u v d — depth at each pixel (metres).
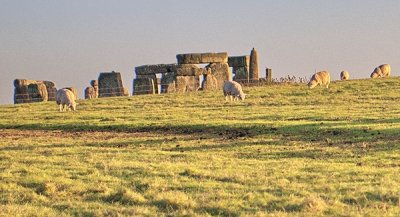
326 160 47.53
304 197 33.09
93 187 37.97
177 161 48.06
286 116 79.25
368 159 47.06
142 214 31.38
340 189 35.38
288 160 47.66
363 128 62.84
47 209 33.16
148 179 39.94
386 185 35.78
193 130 71.00
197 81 132.25
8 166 45.66
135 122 77.94
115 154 51.75
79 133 72.62
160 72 135.50
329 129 63.62
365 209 30.22
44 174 42.06
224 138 62.44
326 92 109.25
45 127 79.12
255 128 68.25
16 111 99.88
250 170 42.88
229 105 97.81
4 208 33.16
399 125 64.69
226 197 33.97
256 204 32.34
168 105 101.12
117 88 129.12
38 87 124.62
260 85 130.50
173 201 33.16
